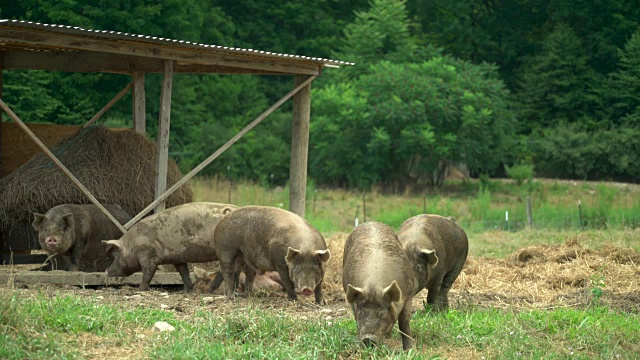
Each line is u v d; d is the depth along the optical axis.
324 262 11.12
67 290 11.92
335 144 40.66
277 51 50.19
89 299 10.31
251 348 8.18
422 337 9.12
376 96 40.91
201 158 40.69
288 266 11.26
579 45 49.59
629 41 46.53
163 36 38.41
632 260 15.16
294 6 50.44
